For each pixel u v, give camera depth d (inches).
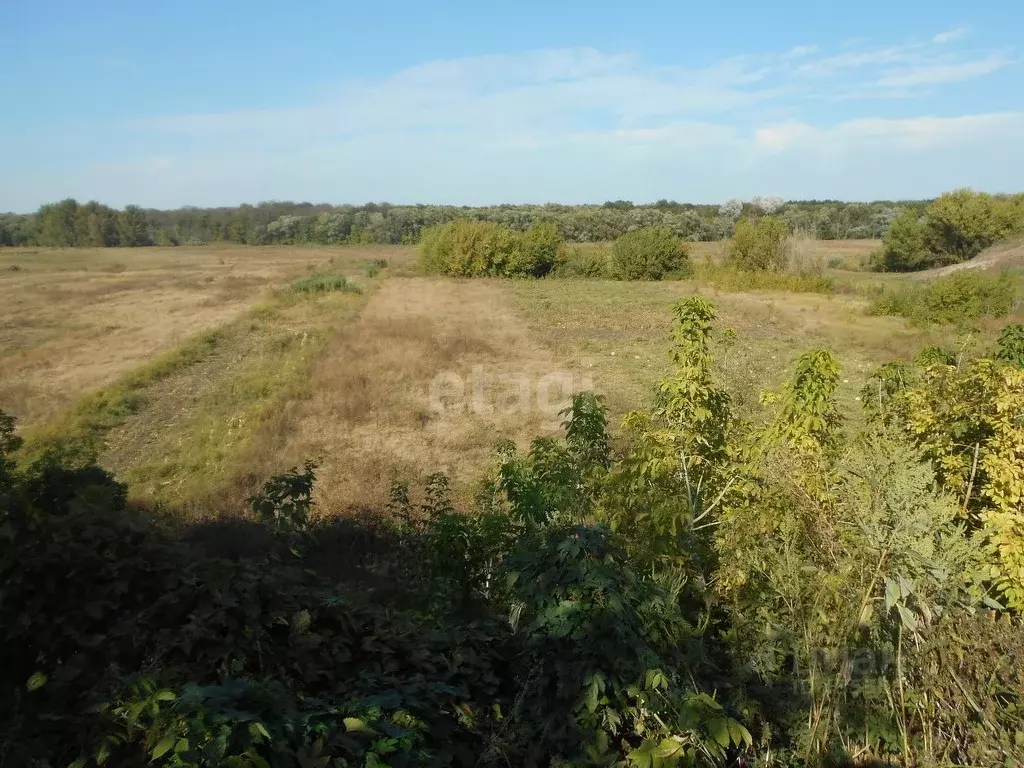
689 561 173.5
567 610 113.1
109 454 425.1
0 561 124.4
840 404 413.4
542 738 107.3
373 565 260.7
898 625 123.0
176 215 4028.1
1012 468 150.3
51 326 943.0
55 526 136.1
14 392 561.9
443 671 132.7
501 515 217.5
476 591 202.2
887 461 139.6
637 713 108.3
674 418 200.1
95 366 688.4
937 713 112.2
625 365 687.7
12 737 99.7
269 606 136.4
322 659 130.6
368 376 600.7
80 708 107.1
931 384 186.2
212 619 125.5
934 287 927.7
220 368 667.4
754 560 144.3
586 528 133.6
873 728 112.4
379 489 345.4
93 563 132.1
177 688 102.2
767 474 167.2
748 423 209.6
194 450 419.5
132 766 93.1
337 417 493.0
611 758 100.4
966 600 122.0
